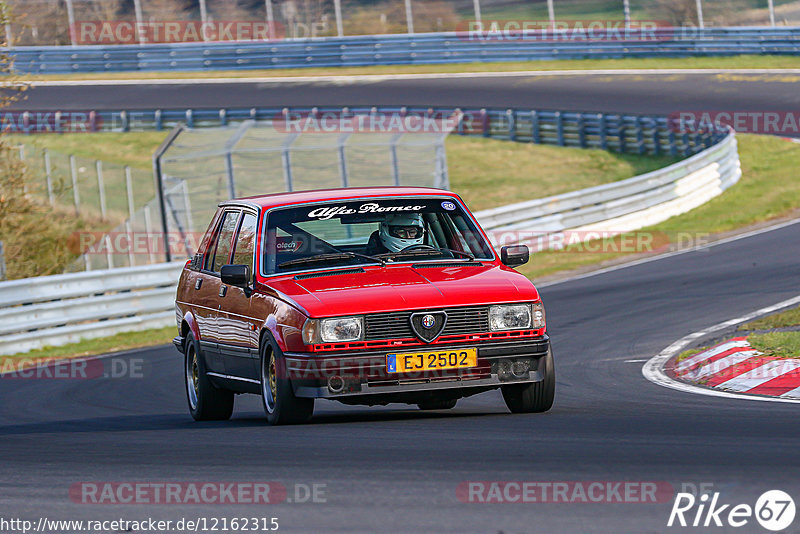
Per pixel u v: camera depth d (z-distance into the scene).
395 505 16.23
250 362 28.30
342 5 175.50
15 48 164.62
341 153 94.12
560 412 27.11
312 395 25.02
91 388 43.41
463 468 18.86
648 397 30.55
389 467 19.36
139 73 167.00
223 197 98.75
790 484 16.50
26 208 78.50
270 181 102.69
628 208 86.00
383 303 25.23
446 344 25.38
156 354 52.50
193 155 81.19
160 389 41.88
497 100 139.12
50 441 27.25
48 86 159.88
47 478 20.42
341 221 28.84
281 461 20.72
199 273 32.91
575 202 82.56
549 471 18.22
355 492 17.28
